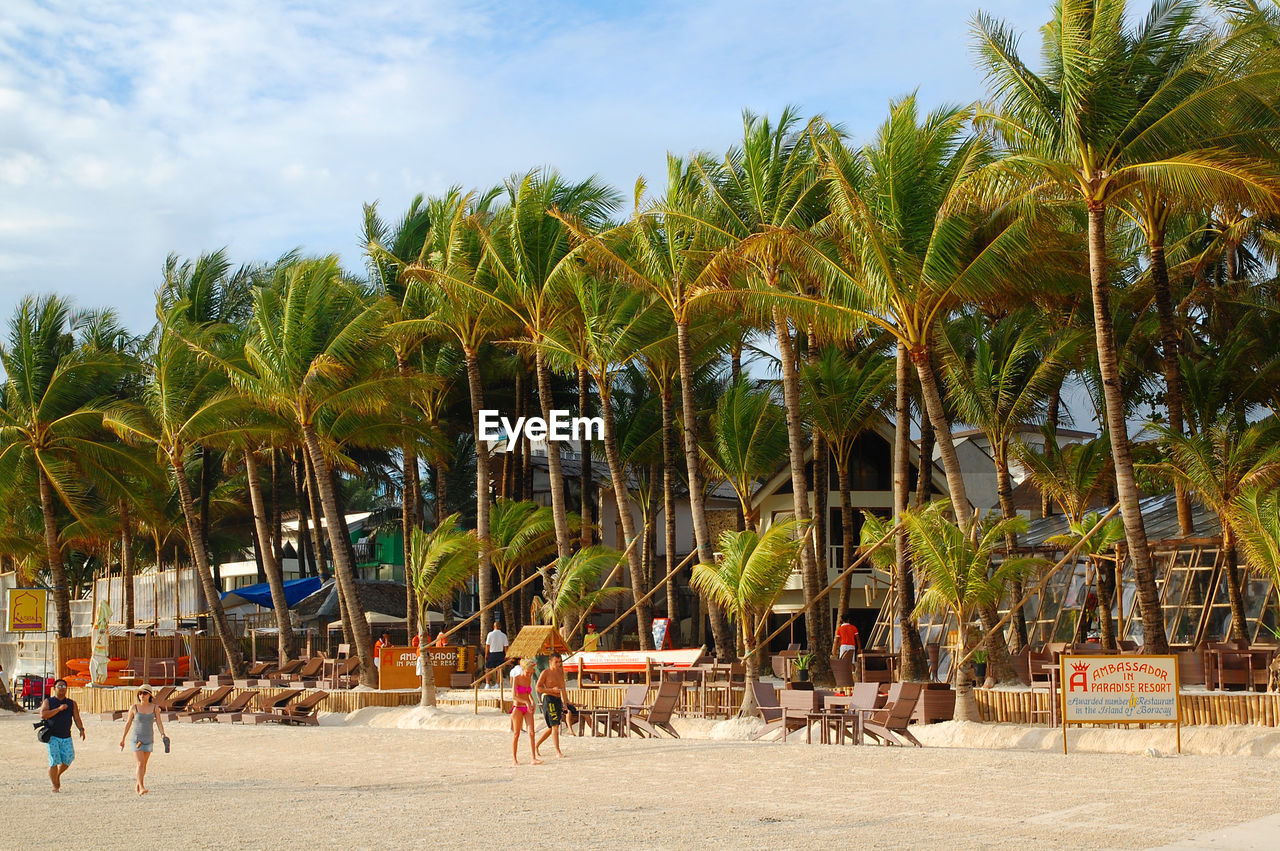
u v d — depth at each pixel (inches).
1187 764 592.7
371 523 2343.8
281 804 520.4
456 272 1332.4
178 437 1465.3
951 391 1120.2
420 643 1159.6
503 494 1701.5
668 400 1403.8
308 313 1315.2
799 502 1128.8
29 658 1737.2
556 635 853.8
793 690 840.3
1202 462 960.9
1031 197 831.1
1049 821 414.0
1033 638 1226.6
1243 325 1177.4
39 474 1546.5
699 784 560.7
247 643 1845.5
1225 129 782.5
